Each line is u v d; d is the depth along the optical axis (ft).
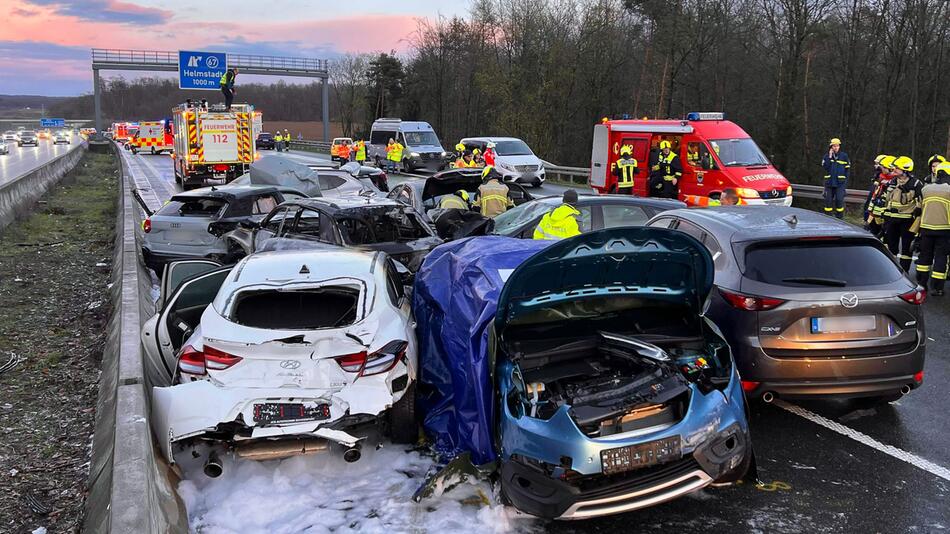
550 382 13.79
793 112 133.69
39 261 39.52
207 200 35.53
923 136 125.70
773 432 16.99
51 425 17.72
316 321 16.58
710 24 135.23
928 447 16.07
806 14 128.16
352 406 14.26
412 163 101.86
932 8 118.83
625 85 150.20
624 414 12.56
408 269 26.43
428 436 16.21
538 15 155.22
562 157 149.79
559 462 11.97
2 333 25.57
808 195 57.93
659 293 14.35
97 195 78.69
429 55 200.13
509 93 152.56
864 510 13.34
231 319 14.94
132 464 11.91
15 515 13.44
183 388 14.11
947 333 24.99
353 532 12.44
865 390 16.19
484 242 18.86
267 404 13.98
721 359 14.06
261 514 13.07
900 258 34.14
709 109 149.89
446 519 12.87
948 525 12.81
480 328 14.51
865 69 131.23
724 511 13.34
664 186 50.47
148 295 28.81
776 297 16.07
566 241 12.71
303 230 30.01
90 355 23.16
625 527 12.79
